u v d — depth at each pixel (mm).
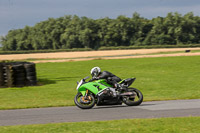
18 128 23188
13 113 31406
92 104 32125
